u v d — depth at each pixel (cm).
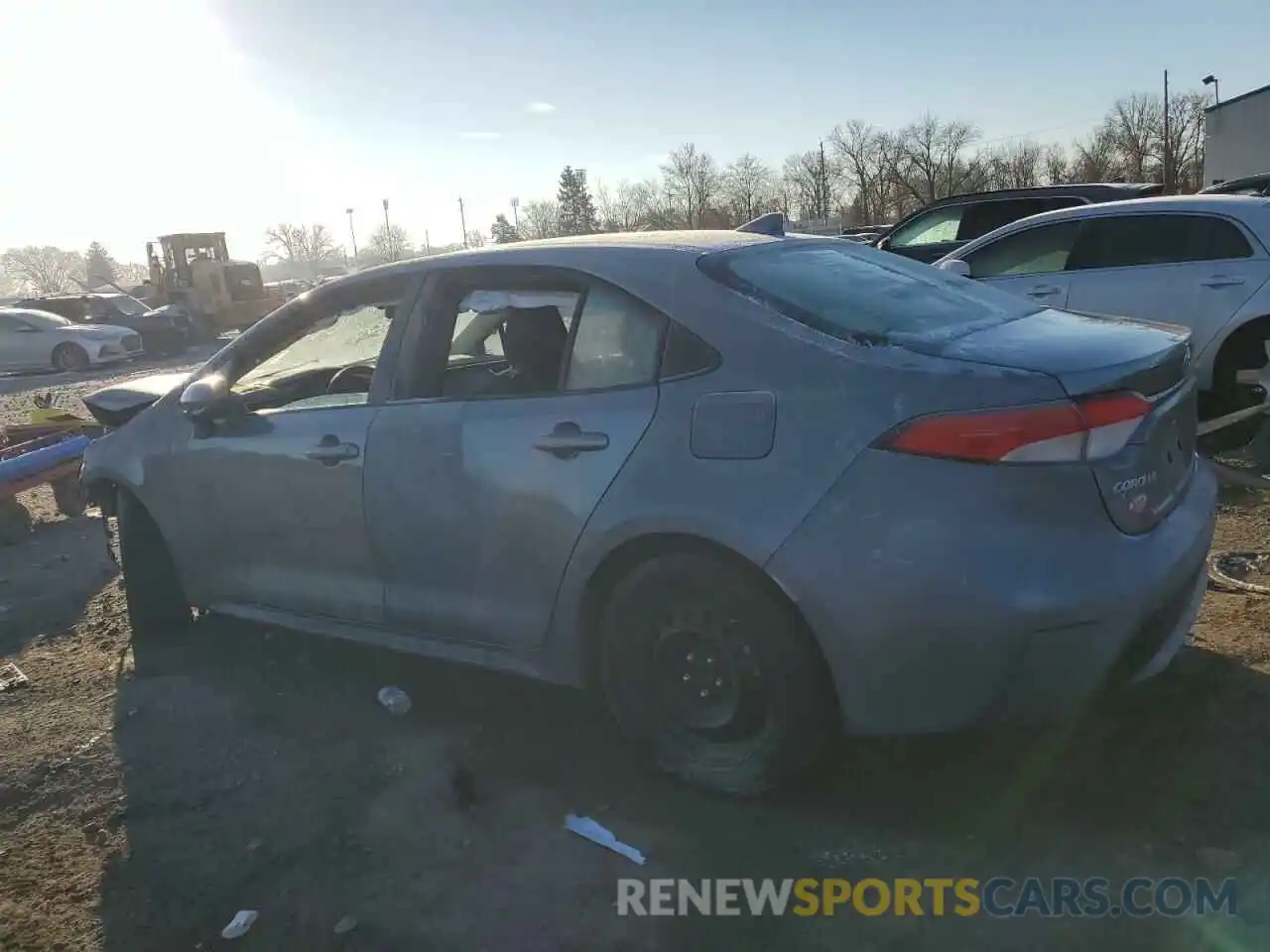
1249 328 629
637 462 289
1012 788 297
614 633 304
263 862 290
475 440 324
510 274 338
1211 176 4234
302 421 376
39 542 688
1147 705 331
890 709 262
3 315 2209
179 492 419
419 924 260
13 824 322
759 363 278
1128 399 257
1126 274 678
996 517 246
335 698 393
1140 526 263
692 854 280
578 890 269
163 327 2511
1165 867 261
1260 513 527
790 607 268
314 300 393
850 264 344
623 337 306
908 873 267
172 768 348
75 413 1345
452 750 345
